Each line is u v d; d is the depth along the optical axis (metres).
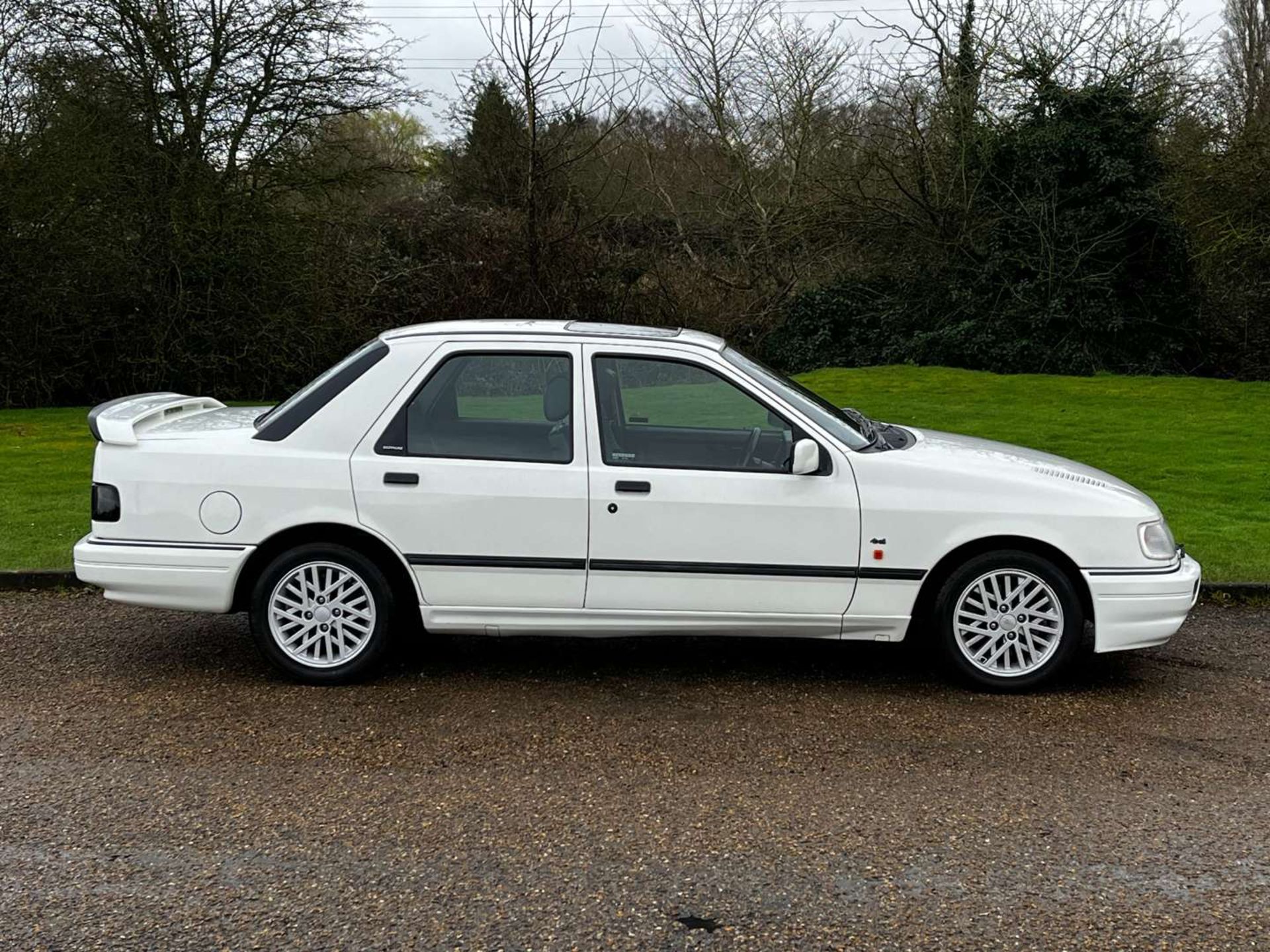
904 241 26.28
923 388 19.14
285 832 3.61
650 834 3.61
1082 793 3.97
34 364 19.73
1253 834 3.64
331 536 5.10
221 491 4.98
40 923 3.05
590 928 3.03
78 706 4.82
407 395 5.05
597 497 4.94
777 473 4.98
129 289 20.25
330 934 2.99
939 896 3.21
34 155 18.38
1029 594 5.02
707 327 26.45
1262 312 22.39
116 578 5.02
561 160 24.45
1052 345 23.44
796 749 4.37
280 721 4.66
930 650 5.81
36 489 10.19
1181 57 23.20
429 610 5.06
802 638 5.43
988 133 24.16
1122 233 23.03
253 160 20.44
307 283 21.16
